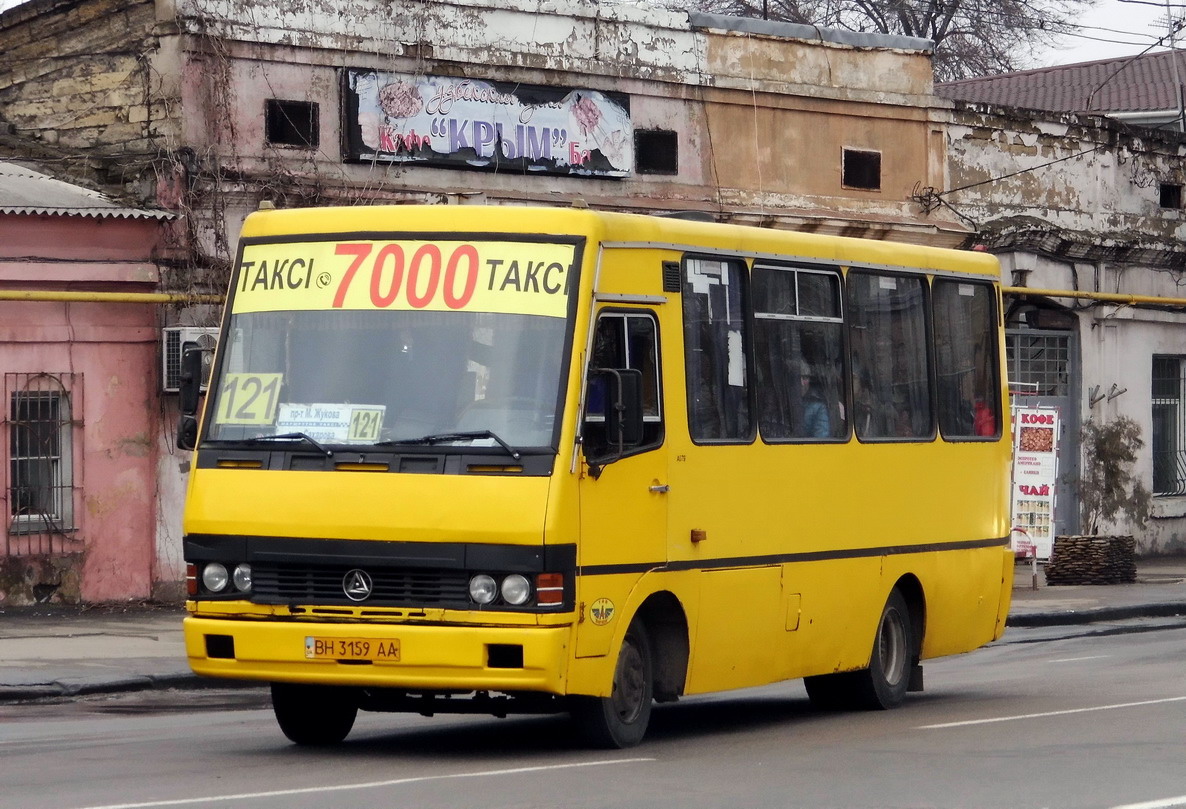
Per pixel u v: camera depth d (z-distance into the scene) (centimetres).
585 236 1059
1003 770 996
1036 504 2584
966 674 1736
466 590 998
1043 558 2584
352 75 2214
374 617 1008
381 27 2245
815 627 1276
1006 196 2958
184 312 2106
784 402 1252
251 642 1023
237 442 1054
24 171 2109
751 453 1203
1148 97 3894
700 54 2558
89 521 2056
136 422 2084
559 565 1000
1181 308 3238
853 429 1327
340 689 1102
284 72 2180
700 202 2538
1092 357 3092
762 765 1020
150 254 2088
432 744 1144
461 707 1088
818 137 2692
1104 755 1055
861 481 1332
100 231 2053
